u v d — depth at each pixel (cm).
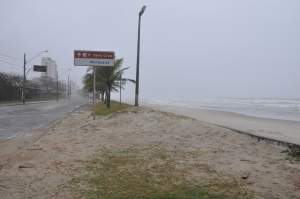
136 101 2631
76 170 719
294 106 5600
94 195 554
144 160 821
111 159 832
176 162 800
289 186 611
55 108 3828
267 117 2709
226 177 668
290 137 1220
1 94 5788
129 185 607
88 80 3738
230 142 1065
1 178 659
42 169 731
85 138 1208
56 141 1145
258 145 1011
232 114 2900
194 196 546
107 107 3391
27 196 556
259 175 684
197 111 3172
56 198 545
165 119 1680
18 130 1591
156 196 544
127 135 1267
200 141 1102
